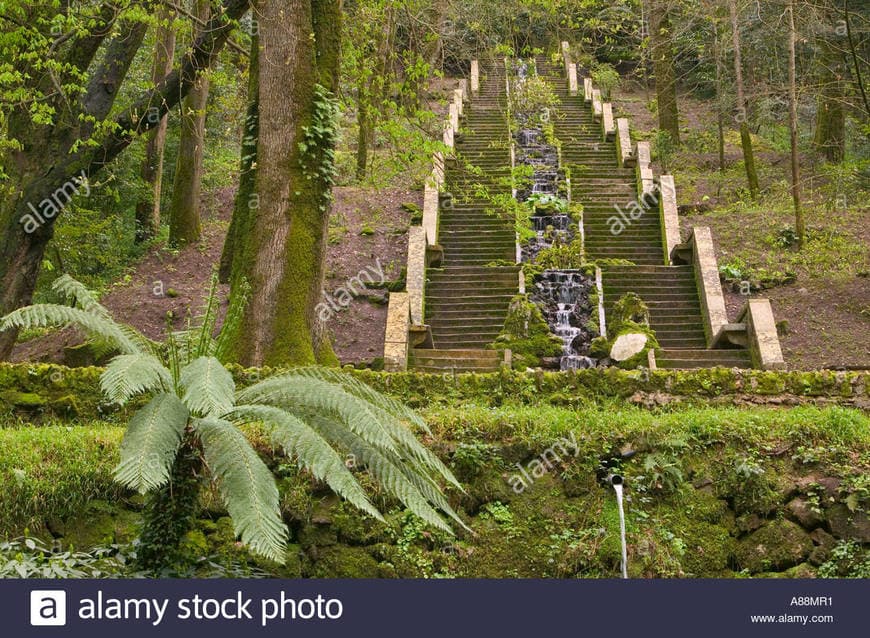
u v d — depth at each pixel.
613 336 15.26
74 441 7.74
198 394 5.77
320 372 6.96
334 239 21.91
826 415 8.54
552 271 18.25
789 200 23.56
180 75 14.02
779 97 24.61
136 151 22.59
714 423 8.38
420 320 16.98
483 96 30.23
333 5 12.73
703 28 28.42
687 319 17.27
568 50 32.44
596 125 27.20
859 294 18.30
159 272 21.12
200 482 6.55
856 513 7.75
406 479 6.19
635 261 20.20
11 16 13.08
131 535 7.40
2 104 12.95
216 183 25.84
